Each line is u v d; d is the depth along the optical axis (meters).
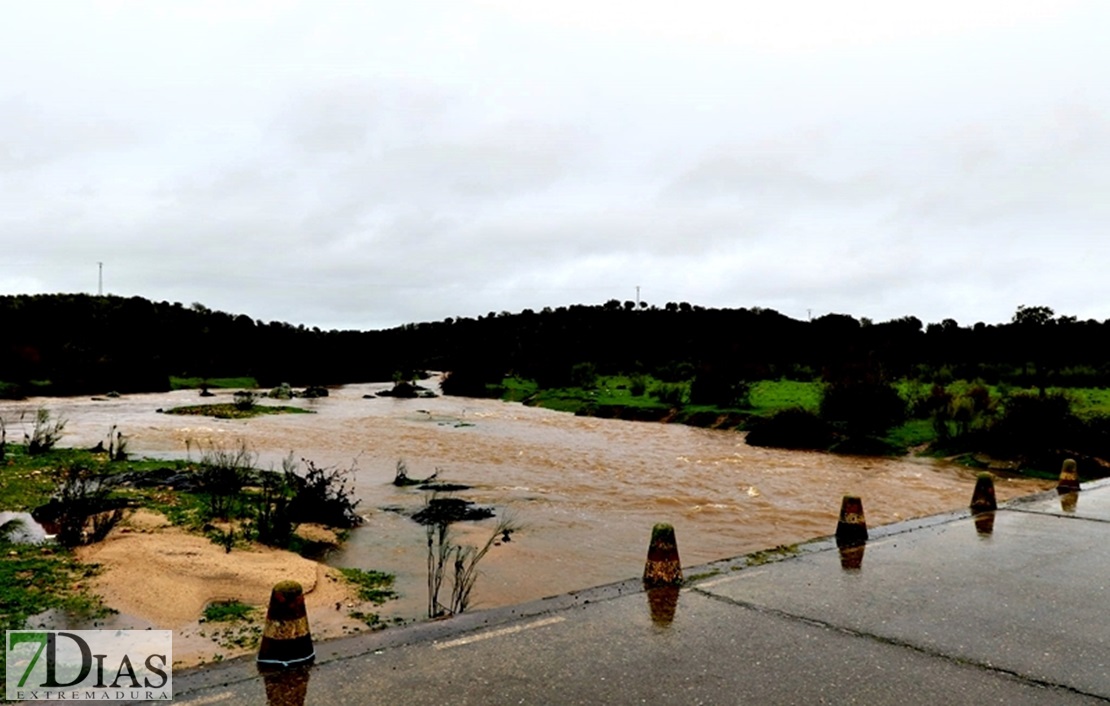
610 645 5.37
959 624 5.87
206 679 4.79
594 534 12.36
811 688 4.64
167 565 8.66
